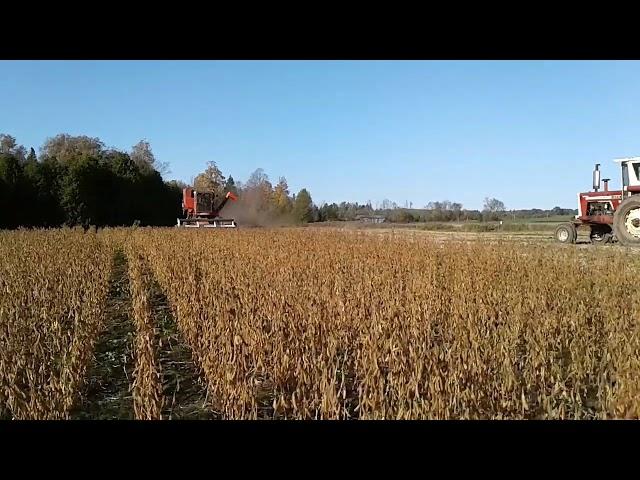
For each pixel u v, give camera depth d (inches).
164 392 255.1
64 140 2775.6
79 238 982.4
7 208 1721.2
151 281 557.0
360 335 271.7
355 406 231.3
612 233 761.0
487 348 243.1
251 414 212.4
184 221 1310.3
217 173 2444.6
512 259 506.9
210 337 265.1
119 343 341.4
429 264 481.7
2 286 421.7
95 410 237.3
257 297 340.5
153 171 2365.9
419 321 284.4
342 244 676.1
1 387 225.6
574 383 228.5
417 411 189.6
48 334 291.6
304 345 263.1
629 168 724.0
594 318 320.2
